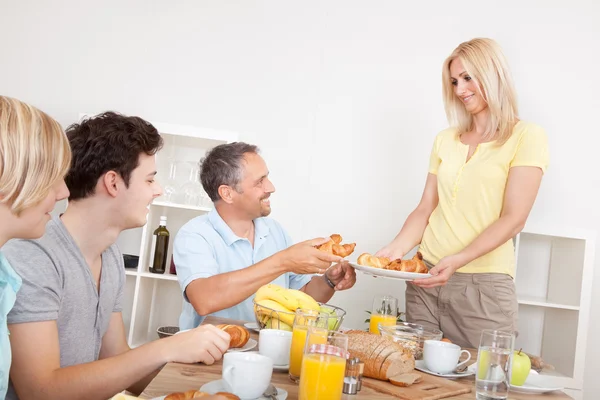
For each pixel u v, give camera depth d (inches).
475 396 41.5
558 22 121.1
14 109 34.4
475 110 80.3
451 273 71.0
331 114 121.0
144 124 47.4
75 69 121.5
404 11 121.7
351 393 38.9
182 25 122.3
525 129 76.4
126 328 114.4
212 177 71.9
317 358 35.0
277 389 37.7
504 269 77.5
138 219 47.3
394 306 60.9
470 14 121.2
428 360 47.2
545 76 120.6
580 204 119.3
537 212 119.3
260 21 122.1
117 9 122.3
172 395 32.4
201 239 68.4
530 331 118.5
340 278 68.1
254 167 71.0
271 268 57.0
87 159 44.8
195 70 122.0
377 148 120.6
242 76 122.0
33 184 34.4
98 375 41.1
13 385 42.1
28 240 43.3
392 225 119.7
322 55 121.7
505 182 77.3
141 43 122.1
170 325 119.7
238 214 72.9
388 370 42.0
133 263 112.1
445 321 79.9
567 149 119.8
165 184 120.5
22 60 121.0
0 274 38.0
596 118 120.2
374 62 121.6
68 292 45.0
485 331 41.3
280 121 121.3
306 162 120.6
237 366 35.1
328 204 120.0
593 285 118.2
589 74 120.6
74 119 121.0
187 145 122.0
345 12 122.0
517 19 121.0
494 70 77.2
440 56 121.2
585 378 117.3
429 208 86.9
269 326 50.8
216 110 121.6
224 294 58.0
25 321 40.8
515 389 45.9
